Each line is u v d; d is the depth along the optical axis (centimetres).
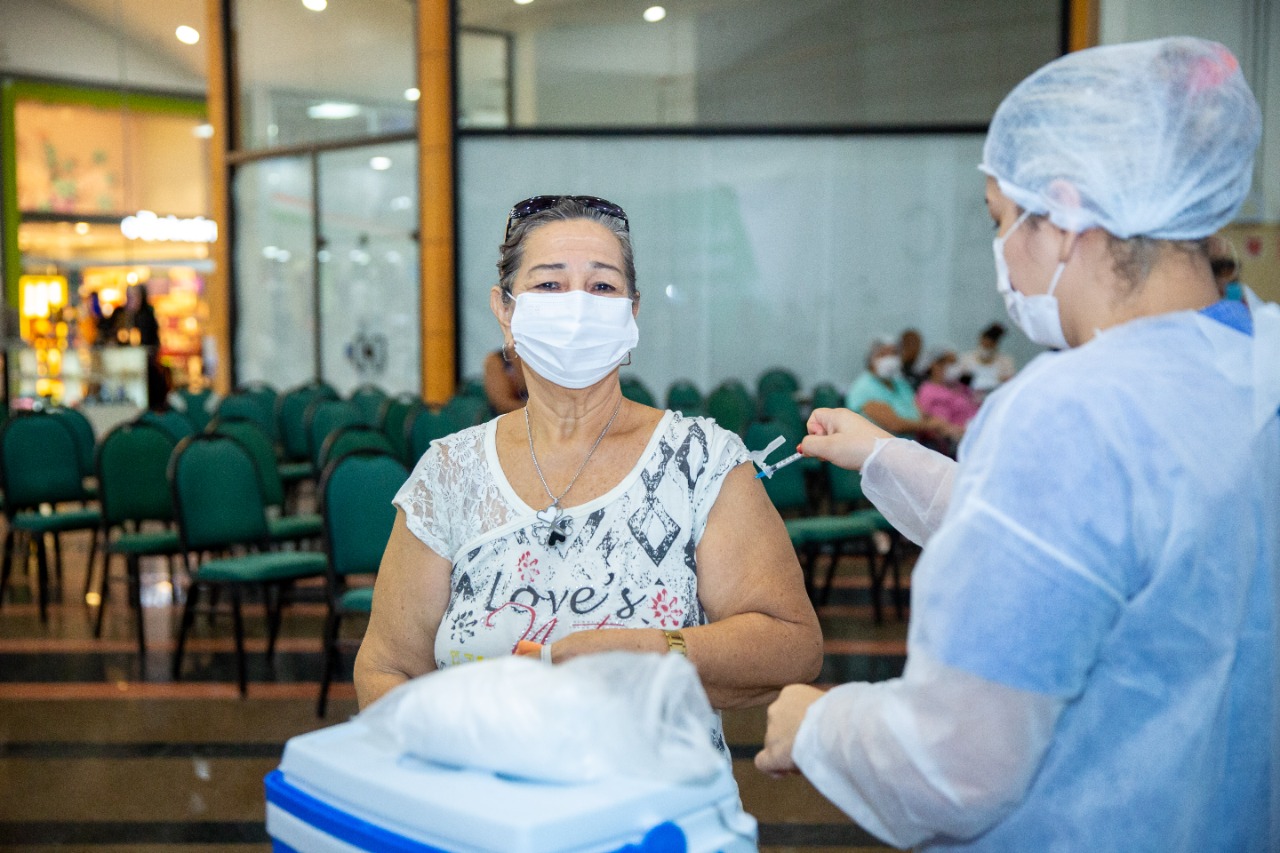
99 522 598
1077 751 99
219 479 507
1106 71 103
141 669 488
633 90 1045
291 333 1211
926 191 1044
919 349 922
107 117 1631
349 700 445
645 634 137
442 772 102
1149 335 101
